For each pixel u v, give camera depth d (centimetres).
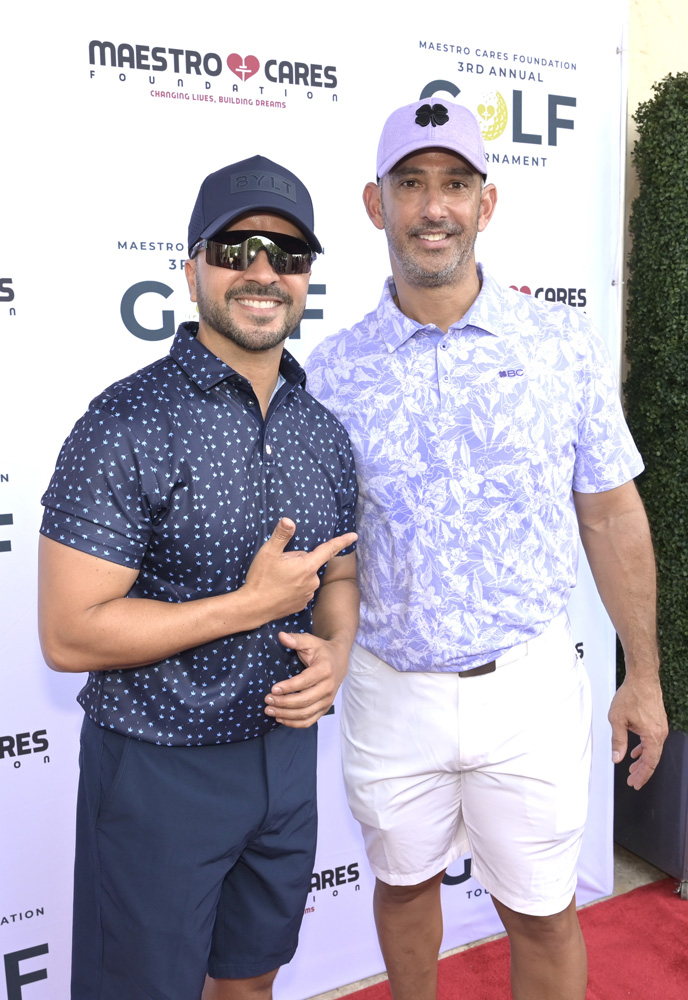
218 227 116
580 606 236
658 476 240
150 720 119
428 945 177
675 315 229
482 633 153
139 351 184
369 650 163
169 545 116
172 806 120
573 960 166
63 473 112
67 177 172
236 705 122
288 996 215
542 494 155
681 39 261
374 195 167
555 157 219
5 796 184
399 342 155
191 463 115
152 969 121
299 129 191
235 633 121
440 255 148
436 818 164
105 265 178
